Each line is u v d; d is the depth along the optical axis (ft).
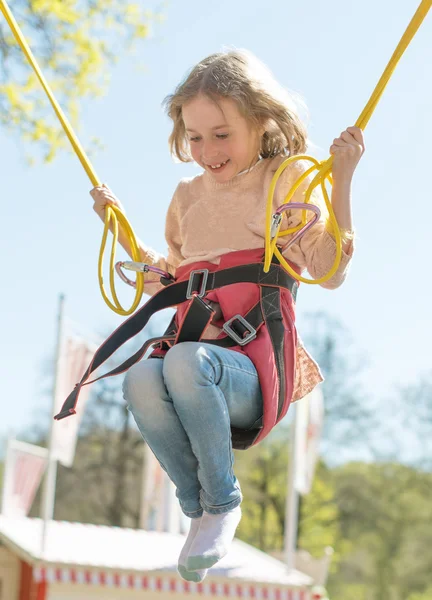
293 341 9.11
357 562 101.50
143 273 10.12
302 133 9.45
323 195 8.60
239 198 9.49
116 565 37.93
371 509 100.37
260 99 9.12
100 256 9.77
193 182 10.02
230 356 8.52
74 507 95.76
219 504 8.55
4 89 33.73
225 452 8.40
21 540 39.47
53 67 34.01
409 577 99.96
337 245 8.46
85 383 8.86
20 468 44.01
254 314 8.93
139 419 8.65
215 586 39.45
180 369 8.23
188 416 8.28
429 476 100.68
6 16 9.86
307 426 43.27
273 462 93.76
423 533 100.27
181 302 9.19
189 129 9.24
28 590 39.91
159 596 39.22
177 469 8.77
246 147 9.23
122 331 9.10
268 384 8.62
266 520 93.81
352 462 100.83
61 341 39.27
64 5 33.37
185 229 9.68
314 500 95.35
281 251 9.23
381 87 8.34
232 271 9.15
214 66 9.16
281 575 40.88
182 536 44.27
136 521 94.43
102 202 10.02
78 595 38.04
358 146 8.48
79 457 95.20
